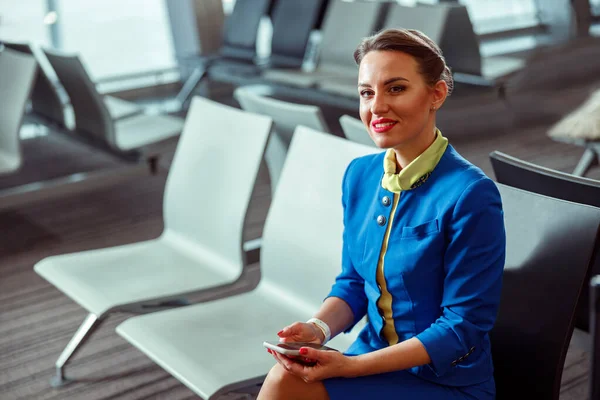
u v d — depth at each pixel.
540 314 1.68
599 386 1.23
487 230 1.53
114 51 7.36
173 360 2.03
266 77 6.04
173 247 2.87
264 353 2.06
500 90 5.81
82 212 4.70
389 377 1.62
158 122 4.87
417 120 1.56
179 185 2.88
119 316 3.34
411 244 1.61
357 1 5.90
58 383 2.82
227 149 2.71
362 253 1.73
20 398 2.75
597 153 4.03
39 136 6.45
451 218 1.55
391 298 1.68
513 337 1.73
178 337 2.16
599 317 1.21
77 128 4.85
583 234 1.63
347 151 2.20
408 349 1.55
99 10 7.20
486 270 1.54
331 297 1.83
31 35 6.88
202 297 3.46
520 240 1.75
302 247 2.30
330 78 5.68
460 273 1.55
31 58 4.14
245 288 3.56
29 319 3.35
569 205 1.68
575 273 1.63
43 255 4.04
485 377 1.65
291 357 1.57
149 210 4.69
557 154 5.30
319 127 2.72
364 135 2.53
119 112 5.00
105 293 2.48
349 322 1.81
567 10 8.70
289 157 2.40
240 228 2.58
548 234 1.70
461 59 5.55
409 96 1.54
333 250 2.20
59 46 7.05
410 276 1.62
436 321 1.59
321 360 1.53
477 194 1.53
